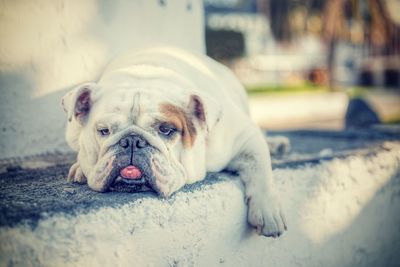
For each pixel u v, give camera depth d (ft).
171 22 12.27
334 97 48.01
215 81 9.40
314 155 10.59
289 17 50.14
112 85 7.89
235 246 7.87
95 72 10.84
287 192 8.62
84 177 7.70
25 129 10.06
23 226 5.86
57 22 10.25
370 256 10.23
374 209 10.15
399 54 58.39
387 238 10.56
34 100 10.12
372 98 47.98
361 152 10.39
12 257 5.81
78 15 10.49
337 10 46.50
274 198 7.86
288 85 61.87
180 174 7.26
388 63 61.00
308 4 48.37
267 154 8.35
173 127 7.28
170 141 7.29
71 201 6.59
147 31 11.69
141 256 6.73
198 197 7.34
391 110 39.19
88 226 6.27
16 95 9.91
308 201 8.93
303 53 68.03
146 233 6.75
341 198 9.46
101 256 6.38
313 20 50.62
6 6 9.65
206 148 8.14
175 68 8.96
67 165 9.35
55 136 10.47
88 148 7.47
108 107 7.30
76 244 6.18
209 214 7.45
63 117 10.53
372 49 60.08
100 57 10.87
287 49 65.00
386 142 11.88
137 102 7.26
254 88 56.39
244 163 8.30
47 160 9.84
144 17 11.59
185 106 7.70
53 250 6.04
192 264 7.30
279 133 15.19
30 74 10.03
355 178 9.70
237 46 58.54
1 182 7.89
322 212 9.16
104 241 6.39
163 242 6.93
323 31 49.67
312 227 9.04
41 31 10.08
